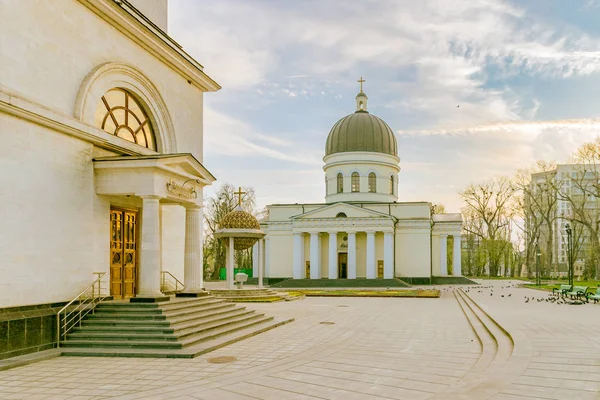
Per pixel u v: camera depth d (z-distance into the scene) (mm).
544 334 14984
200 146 23703
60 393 9516
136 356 12930
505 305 26219
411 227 59500
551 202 73125
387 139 63000
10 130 12742
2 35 12594
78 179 15180
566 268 99375
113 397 9211
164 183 16453
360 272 59438
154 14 22781
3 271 12406
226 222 33531
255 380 10336
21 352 12586
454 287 50750
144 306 15203
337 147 62938
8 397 9281
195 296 18750
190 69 21906
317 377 10547
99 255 16031
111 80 17047
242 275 34250
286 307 28000
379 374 10773
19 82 13078
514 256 93188
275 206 63094
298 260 58656
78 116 15141
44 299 13641
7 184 12609
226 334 15984
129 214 18500
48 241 13867
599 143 56688
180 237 22047
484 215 76875
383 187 62438
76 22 15352
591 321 18328
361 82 66812
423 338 16031
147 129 19922
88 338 13922
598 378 9641
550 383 9289
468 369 11227
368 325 19547
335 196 62469
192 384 10078
